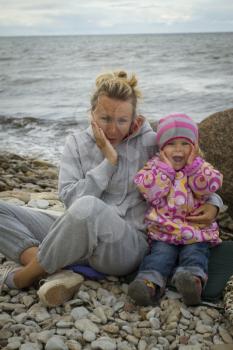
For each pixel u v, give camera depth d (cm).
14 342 287
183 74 3088
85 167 373
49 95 2206
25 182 775
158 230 359
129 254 350
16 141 1245
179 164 362
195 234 351
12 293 348
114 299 341
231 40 10075
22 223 371
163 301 338
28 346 282
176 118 363
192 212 362
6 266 379
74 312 320
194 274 331
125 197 370
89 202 325
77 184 355
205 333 308
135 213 369
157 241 359
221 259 379
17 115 1641
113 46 8706
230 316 308
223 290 344
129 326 314
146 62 4219
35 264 336
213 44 7888
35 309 324
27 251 354
